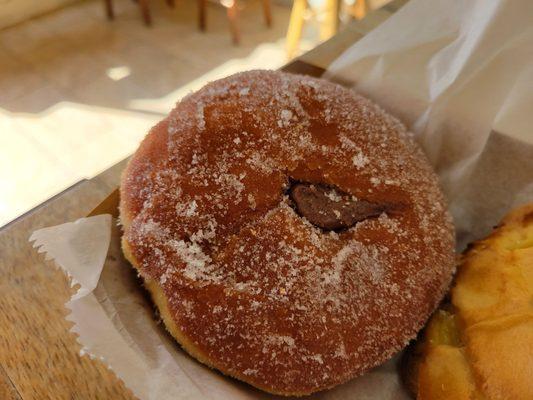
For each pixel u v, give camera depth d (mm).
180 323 122
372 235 138
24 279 146
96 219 135
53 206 160
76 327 116
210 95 148
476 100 163
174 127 141
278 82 153
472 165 168
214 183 132
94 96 452
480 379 124
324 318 124
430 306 140
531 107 157
